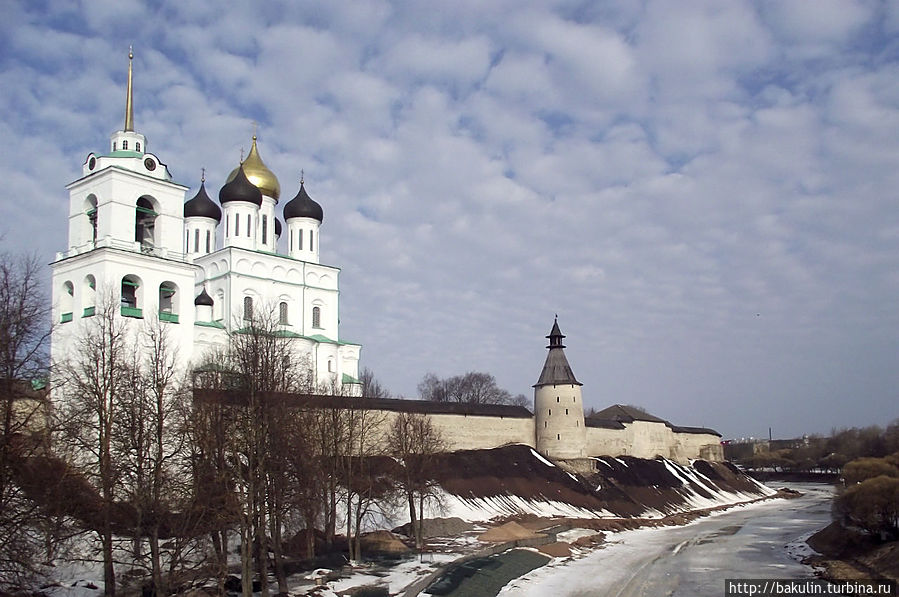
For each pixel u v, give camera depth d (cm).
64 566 3959
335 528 5850
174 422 4453
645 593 4916
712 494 11588
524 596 4712
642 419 12719
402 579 4581
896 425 17712
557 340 10581
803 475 16212
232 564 4653
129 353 5662
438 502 6794
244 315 8100
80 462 4178
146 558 3688
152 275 6119
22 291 2903
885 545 5919
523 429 10369
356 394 8700
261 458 3791
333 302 9019
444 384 15712
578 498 8938
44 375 3017
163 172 6438
